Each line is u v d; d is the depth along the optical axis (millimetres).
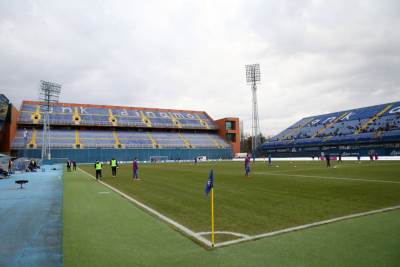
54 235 7152
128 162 77438
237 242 6523
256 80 68875
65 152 72500
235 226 7988
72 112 87438
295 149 79938
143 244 6438
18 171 36156
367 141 63719
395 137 58750
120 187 17844
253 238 6805
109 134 85625
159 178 24562
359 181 18984
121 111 97188
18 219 8906
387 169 30016
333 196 13031
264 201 12031
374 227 7570
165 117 101438
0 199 13062
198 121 105125
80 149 74188
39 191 16078
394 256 5469
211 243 6465
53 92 64312
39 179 24609
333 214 9297
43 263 5352
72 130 82562
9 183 21281
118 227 7906
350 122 77375
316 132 80375
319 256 5543
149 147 83875
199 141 95125
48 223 8367
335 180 20062
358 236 6777
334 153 70812
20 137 70500
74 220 8750
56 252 5930
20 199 13016
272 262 5293
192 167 45719
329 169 32219
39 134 74062
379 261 5242
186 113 109500
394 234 6895
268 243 6414
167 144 88062
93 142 78562
